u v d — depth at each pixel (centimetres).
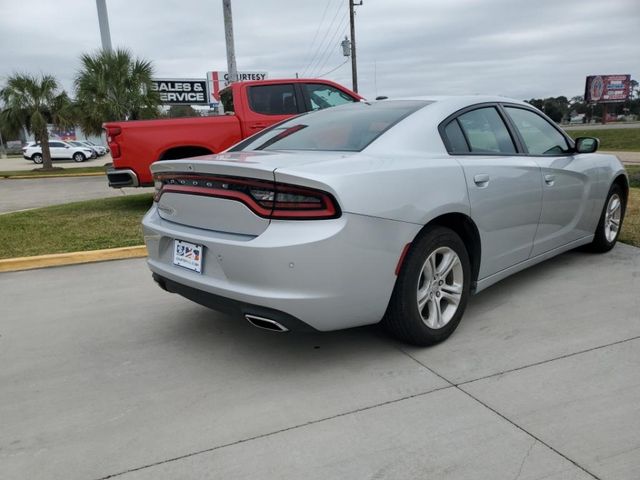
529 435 239
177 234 316
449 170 322
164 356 333
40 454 238
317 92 859
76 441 247
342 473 219
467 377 293
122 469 226
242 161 297
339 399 275
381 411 262
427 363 311
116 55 1816
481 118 382
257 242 270
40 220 772
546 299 408
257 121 820
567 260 511
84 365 324
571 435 238
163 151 794
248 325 378
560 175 421
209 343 350
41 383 303
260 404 273
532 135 423
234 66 1369
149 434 250
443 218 326
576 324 359
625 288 427
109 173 802
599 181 480
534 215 397
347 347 335
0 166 3231
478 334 349
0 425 262
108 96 1827
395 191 289
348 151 326
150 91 1877
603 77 6412
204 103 2816
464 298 344
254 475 220
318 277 268
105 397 285
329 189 265
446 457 226
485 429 245
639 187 943
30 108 2478
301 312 271
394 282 296
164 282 338
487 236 353
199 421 259
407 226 293
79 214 828
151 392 289
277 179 267
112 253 575
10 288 481
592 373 292
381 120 354
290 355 328
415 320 313
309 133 376
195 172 301
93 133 1980
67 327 385
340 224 267
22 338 367
